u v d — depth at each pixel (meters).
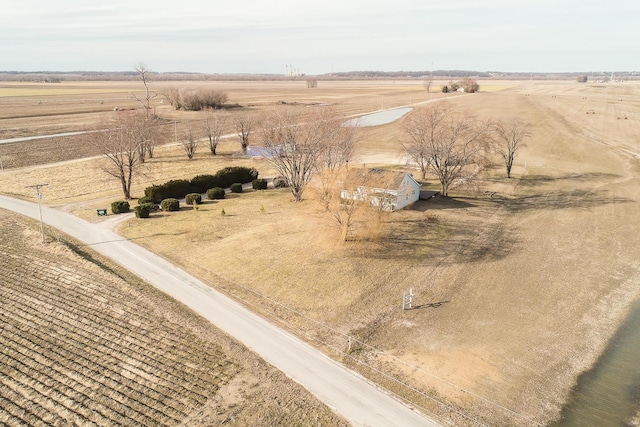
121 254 40.66
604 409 23.61
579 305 33.69
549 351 28.28
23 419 21.98
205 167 74.94
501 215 51.06
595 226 49.03
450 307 32.66
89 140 72.88
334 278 35.69
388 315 31.41
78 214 51.41
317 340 28.58
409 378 25.31
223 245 41.88
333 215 41.38
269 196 57.72
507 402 23.78
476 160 61.56
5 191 60.53
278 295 33.69
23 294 33.50
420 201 54.50
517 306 33.16
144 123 81.06
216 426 21.56
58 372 25.31
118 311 31.30
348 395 23.83
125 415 22.23
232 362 26.23
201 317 30.78
